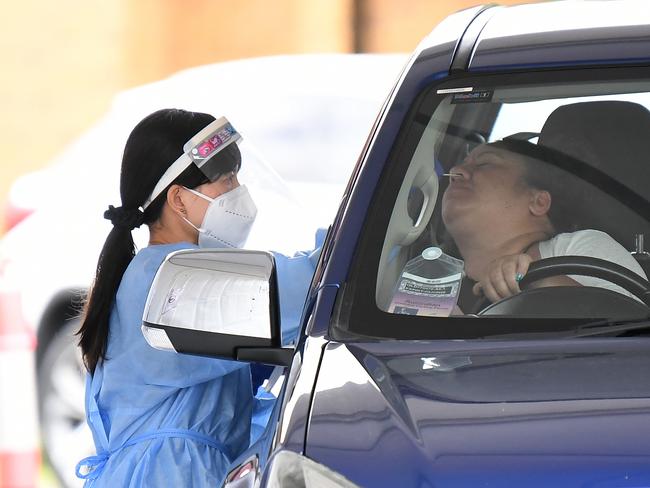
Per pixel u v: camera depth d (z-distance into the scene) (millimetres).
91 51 52125
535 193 9992
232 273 9727
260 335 9617
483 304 9547
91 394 11820
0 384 22078
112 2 53125
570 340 8875
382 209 9984
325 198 22656
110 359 11672
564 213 9930
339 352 8930
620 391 8000
